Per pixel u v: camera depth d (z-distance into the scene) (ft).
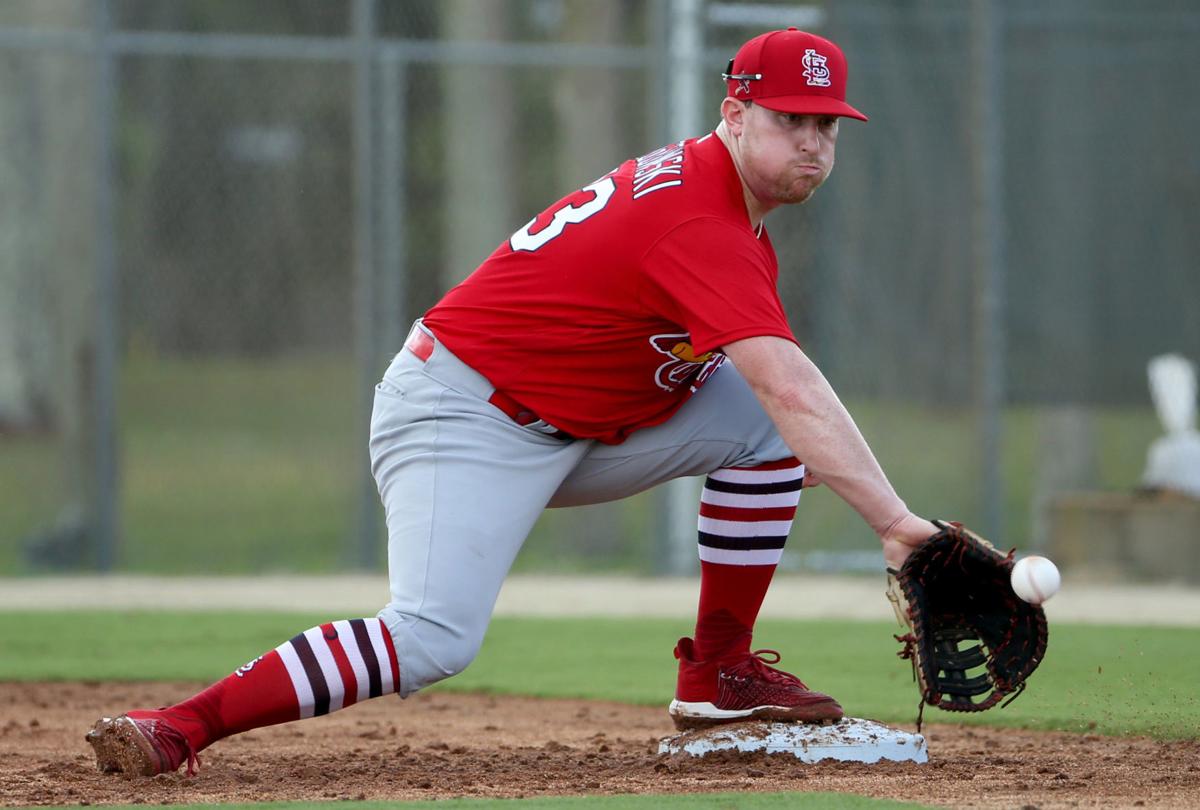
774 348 38.91
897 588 40.19
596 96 142.92
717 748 44.27
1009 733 51.57
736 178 40.96
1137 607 89.76
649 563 110.93
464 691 64.69
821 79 39.93
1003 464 111.55
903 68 111.14
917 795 38.63
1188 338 112.37
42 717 57.26
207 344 192.13
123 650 74.54
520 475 41.73
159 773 40.91
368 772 43.47
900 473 112.47
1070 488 133.39
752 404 44.21
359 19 107.96
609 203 41.19
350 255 191.83
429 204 205.77
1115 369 112.68
